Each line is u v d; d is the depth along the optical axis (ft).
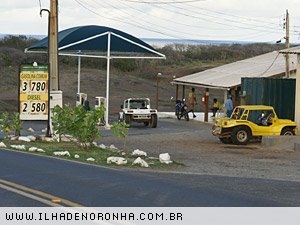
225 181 51.98
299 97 106.93
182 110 164.45
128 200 40.16
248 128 99.40
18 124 89.45
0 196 40.96
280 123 100.68
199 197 42.19
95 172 54.85
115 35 139.54
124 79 274.16
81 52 159.84
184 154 82.38
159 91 259.60
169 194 43.09
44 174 52.13
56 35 91.71
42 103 89.15
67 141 87.04
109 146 88.07
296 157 80.38
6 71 270.87
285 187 48.96
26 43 330.34
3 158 64.18
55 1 91.71
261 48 390.01
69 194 42.11
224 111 144.56
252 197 43.14
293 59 159.33
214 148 92.99
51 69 91.30
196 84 159.74
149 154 79.66
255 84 118.32
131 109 138.82
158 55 160.86
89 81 261.24
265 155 82.84
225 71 171.32
